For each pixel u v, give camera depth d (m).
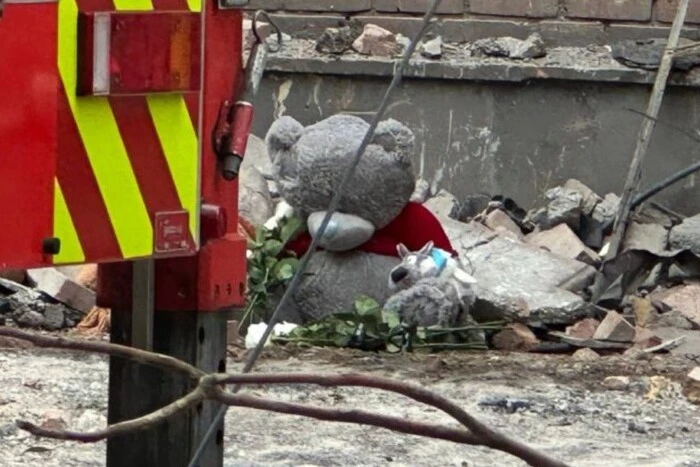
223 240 8.07
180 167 7.51
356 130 18.06
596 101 22.52
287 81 22.72
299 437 13.09
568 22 22.86
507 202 22.50
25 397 13.95
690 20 22.67
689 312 19.25
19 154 6.74
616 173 22.55
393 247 18.22
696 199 22.42
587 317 18.86
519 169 22.66
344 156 17.80
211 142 7.92
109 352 5.07
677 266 20.50
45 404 13.71
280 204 19.53
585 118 22.53
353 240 17.81
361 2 23.12
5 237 6.70
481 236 20.50
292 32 23.06
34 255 6.84
